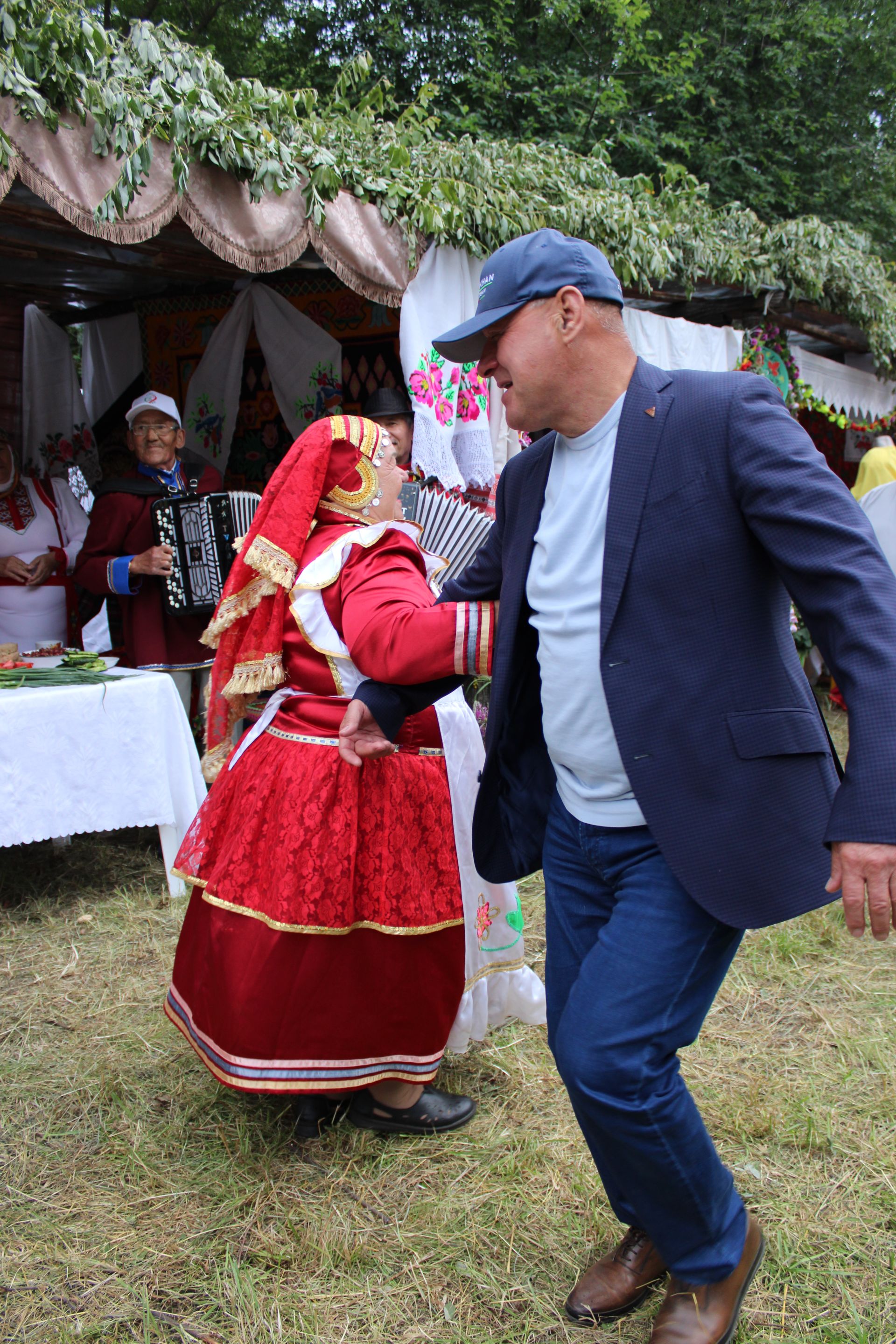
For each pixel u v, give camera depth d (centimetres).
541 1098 255
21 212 454
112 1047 282
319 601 219
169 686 397
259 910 220
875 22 1518
